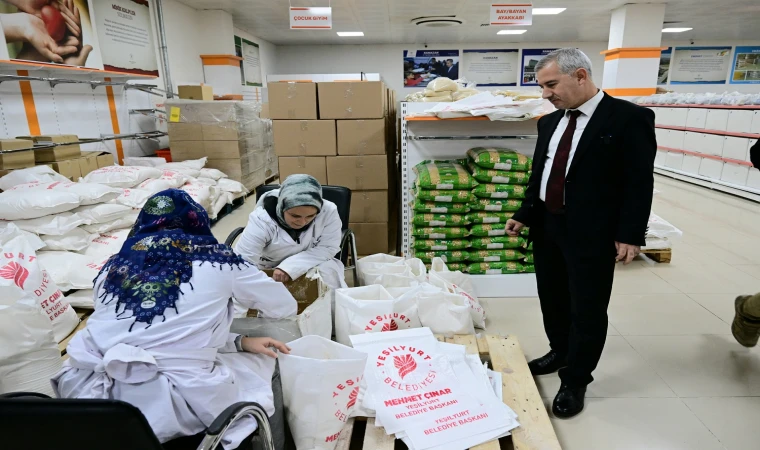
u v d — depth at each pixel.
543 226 1.89
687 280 3.20
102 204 2.94
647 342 2.38
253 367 1.38
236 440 1.09
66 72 3.95
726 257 3.65
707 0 6.92
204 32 7.34
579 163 1.62
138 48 5.37
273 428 1.39
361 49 11.38
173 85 6.37
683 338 2.42
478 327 2.49
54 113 3.92
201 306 1.15
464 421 1.54
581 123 1.64
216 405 1.15
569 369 1.81
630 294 2.97
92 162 3.77
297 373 1.41
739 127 5.73
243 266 1.29
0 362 1.57
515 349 2.02
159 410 1.08
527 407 1.65
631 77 7.57
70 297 2.46
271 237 2.07
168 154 5.44
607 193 1.61
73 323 2.27
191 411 1.13
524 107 2.70
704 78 11.56
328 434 1.47
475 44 11.24
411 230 3.04
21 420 0.71
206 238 1.25
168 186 3.93
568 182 1.65
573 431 1.75
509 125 2.91
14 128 3.48
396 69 11.48
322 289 1.91
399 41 10.97
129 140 5.15
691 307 2.78
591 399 1.94
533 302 2.82
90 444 0.76
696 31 10.07
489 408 1.59
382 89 3.26
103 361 1.07
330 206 2.17
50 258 2.51
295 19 5.15
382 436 1.51
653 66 7.50
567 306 2.00
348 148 3.36
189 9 6.95
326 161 3.38
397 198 4.68
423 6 6.98
